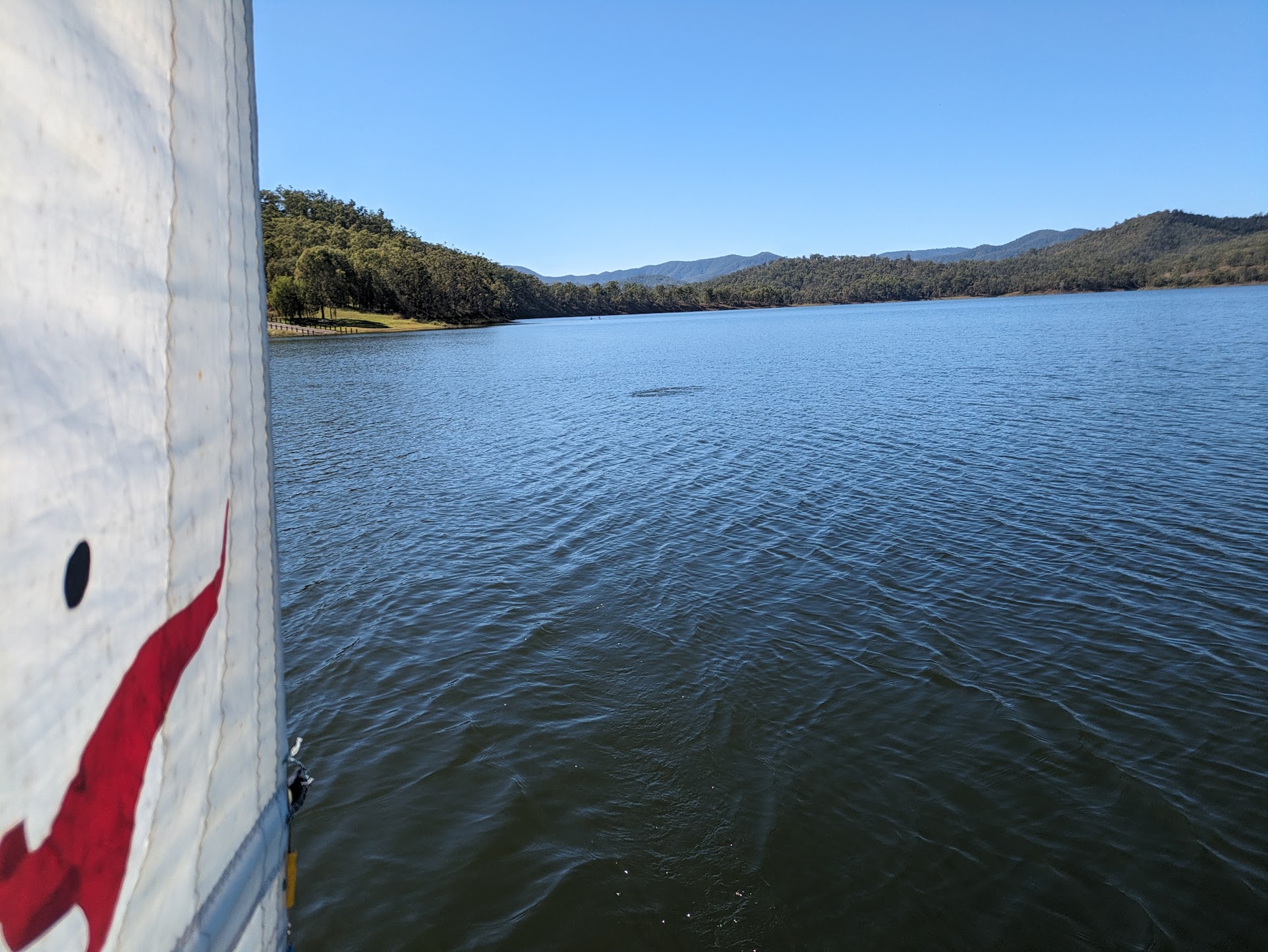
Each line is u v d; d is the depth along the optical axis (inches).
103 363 46.4
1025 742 296.8
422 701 338.3
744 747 300.8
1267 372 1233.4
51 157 40.5
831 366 1790.1
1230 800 262.2
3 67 35.9
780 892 234.7
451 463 810.8
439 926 224.1
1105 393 1103.0
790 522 564.1
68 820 42.0
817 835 255.9
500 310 6569.9
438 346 3110.2
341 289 4500.5
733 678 348.2
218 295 67.2
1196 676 335.3
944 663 354.0
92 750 44.8
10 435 36.6
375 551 526.0
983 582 440.8
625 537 546.0
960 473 684.1
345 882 240.4
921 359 1840.6
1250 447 723.4
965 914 224.7
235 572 71.9
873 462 744.3
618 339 3467.0
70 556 42.4
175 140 57.3
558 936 220.7
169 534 56.1
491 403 1312.7
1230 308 3521.2
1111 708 315.3
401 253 5787.4
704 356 2274.9
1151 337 2085.4
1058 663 350.3
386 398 1391.5
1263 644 359.3
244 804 73.0
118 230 48.2
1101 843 246.8
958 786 275.1
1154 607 400.8
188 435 60.1
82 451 43.9
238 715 71.9
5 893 36.0
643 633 393.7
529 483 717.3
